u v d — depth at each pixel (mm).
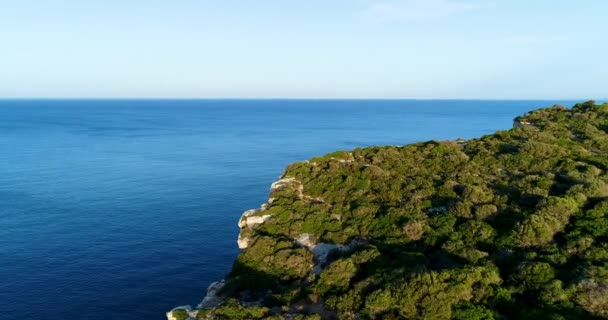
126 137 188625
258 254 42000
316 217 46500
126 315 48438
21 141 169875
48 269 57750
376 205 47625
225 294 38812
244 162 129125
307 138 189250
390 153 62812
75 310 48875
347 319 31703
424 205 46594
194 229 73000
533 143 60031
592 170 51094
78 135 193250
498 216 42469
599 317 27438
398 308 30891
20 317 47281
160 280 56000
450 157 59125
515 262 34500
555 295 29312
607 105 83062
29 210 80375
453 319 29203
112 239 67938
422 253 37781
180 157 137000
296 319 31438
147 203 86188
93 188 96375
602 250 33562
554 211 39469
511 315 29344
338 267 36875
